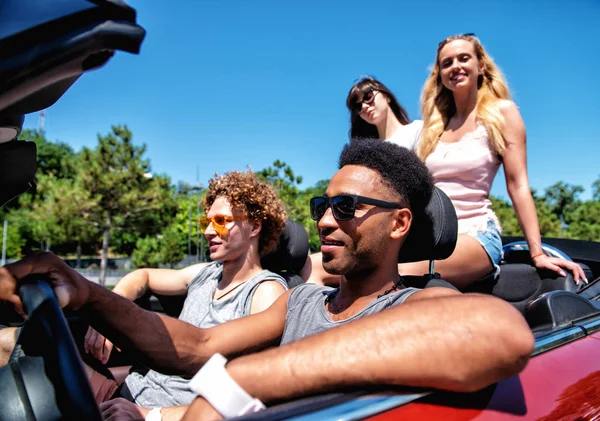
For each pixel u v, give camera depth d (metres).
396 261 1.51
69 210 22.39
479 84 2.88
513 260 2.84
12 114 0.90
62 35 0.77
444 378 0.89
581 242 2.88
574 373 1.18
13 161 1.01
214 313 2.24
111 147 22.97
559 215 43.72
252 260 2.37
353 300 1.47
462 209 2.72
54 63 0.79
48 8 0.76
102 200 23.06
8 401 0.83
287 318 1.59
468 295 0.99
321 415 0.85
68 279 1.18
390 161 1.47
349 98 3.44
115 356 2.27
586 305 1.60
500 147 2.68
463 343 0.88
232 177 2.35
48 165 46.91
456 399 0.95
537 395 1.05
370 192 1.42
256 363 0.96
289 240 2.66
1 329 1.43
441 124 2.93
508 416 0.95
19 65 0.77
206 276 2.49
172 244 31.34
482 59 2.80
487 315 0.91
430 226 1.80
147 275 2.72
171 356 1.42
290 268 2.71
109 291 1.32
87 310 1.28
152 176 24.36
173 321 1.46
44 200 23.50
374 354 0.90
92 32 0.77
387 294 1.44
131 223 24.78
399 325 0.93
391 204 1.44
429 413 0.90
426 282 1.80
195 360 1.47
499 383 1.04
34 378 0.85
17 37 0.75
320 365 0.91
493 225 2.69
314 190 31.52
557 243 2.92
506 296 2.60
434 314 0.93
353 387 0.91
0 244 40.25
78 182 22.78
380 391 0.92
